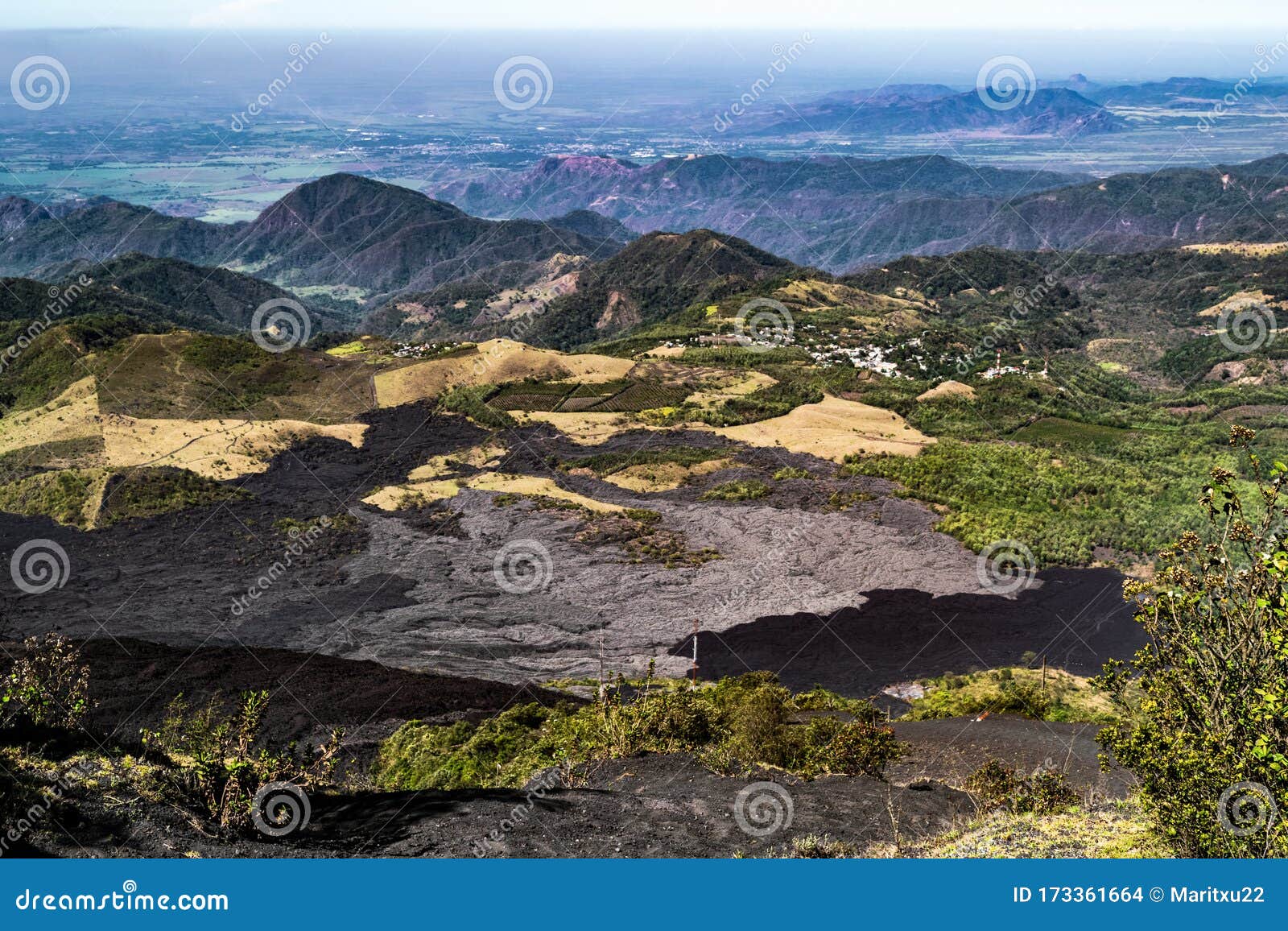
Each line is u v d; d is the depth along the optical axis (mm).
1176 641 11992
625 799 15547
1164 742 11500
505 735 27000
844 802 16766
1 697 15148
